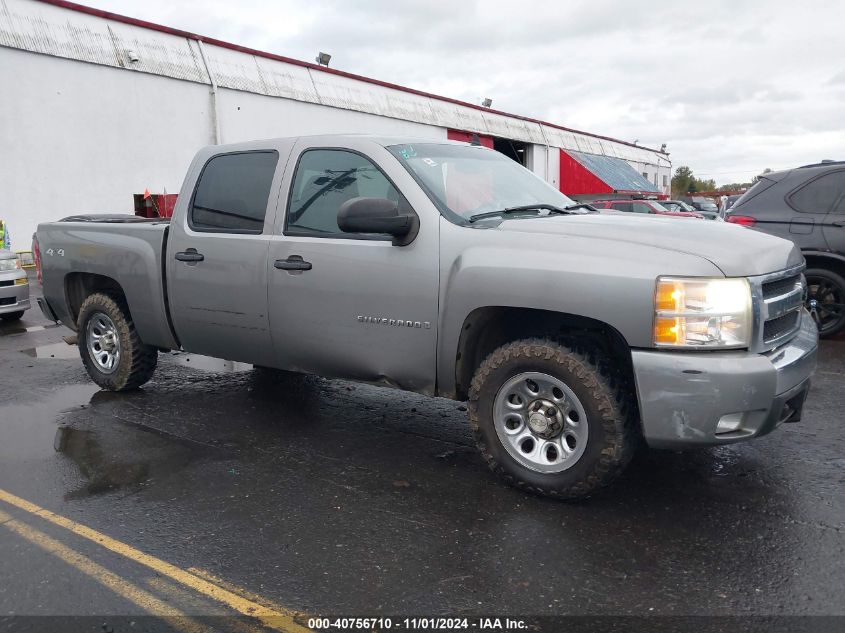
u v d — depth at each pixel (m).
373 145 4.30
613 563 3.10
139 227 5.41
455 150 4.67
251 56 24.08
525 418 3.76
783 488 3.86
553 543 3.29
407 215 3.96
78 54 18.81
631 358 3.41
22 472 4.25
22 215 18.00
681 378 3.21
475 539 3.34
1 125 17.41
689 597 2.84
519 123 38.09
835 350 7.20
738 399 3.19
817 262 7.72
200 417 5.30
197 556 3.22
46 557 3.24
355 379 4.43
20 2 17.92
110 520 3.60
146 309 5.41
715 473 4.08
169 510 3.71
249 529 3.48
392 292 4.04
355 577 3.02
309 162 4.56
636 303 3.29
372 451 4.56
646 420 3.33
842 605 2.77
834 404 5.36
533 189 4.72
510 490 3.89
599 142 47.78
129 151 20.31
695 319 3.23
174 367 6.94
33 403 5.74
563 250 3.53
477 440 3.91
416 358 4.03
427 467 4.27
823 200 7.52
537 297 3.50
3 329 9.49
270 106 24.23
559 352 3.54
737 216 7.98
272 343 4.69
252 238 4.68
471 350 3.97
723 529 3.40
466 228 3.85
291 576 3.04
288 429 5.01
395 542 3.32
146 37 20.88
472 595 2.87
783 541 3.28
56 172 18.64
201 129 22.25
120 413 5.43
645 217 4.15
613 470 3.51
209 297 4.94
